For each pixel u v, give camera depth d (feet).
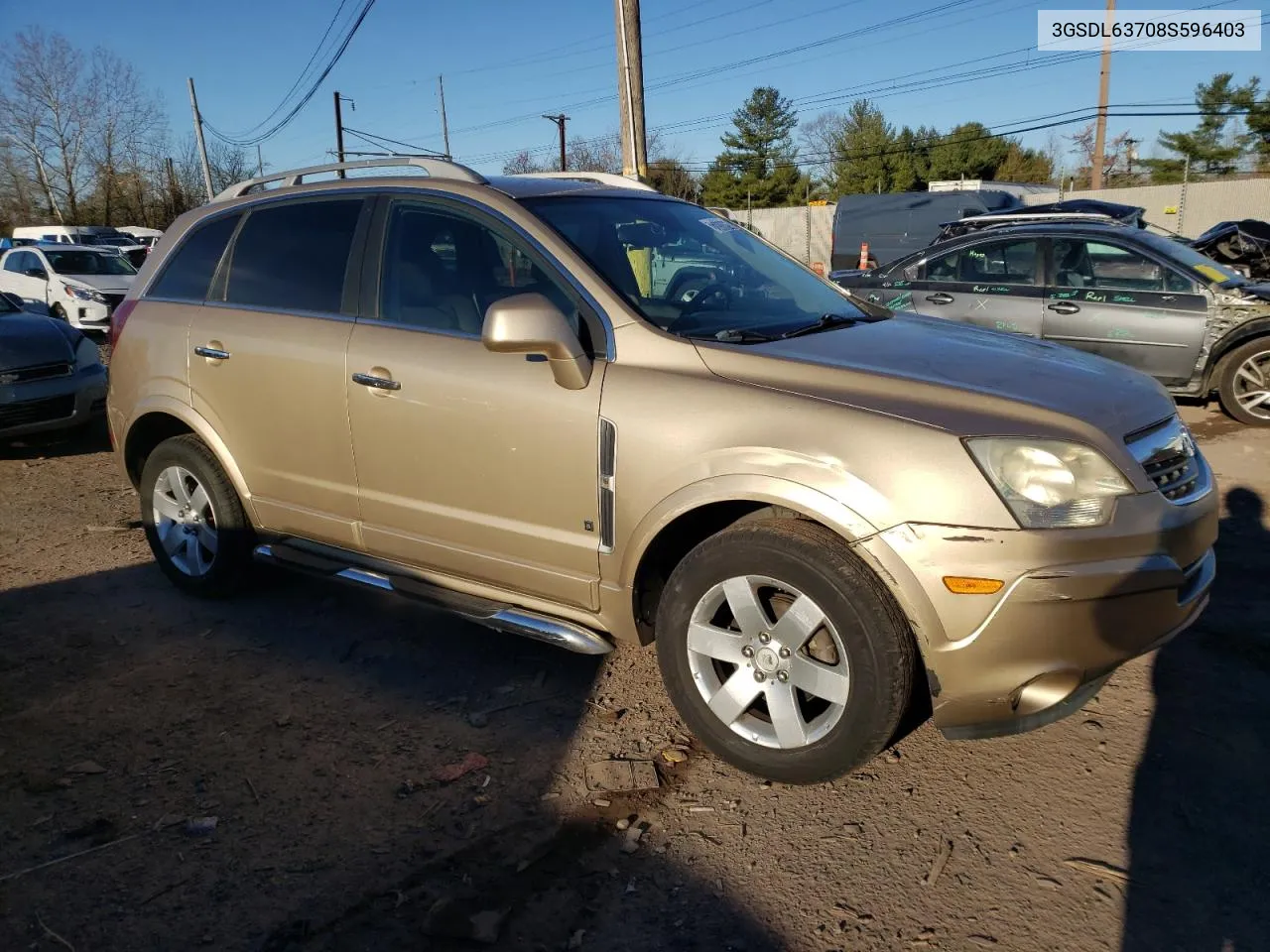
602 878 8.66
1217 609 13.75
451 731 11.18
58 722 11.51
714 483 9.52
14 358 24.53
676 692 10.34
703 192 203.62
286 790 10.06
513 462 10.96
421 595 12.19
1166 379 26.30
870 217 77.56
